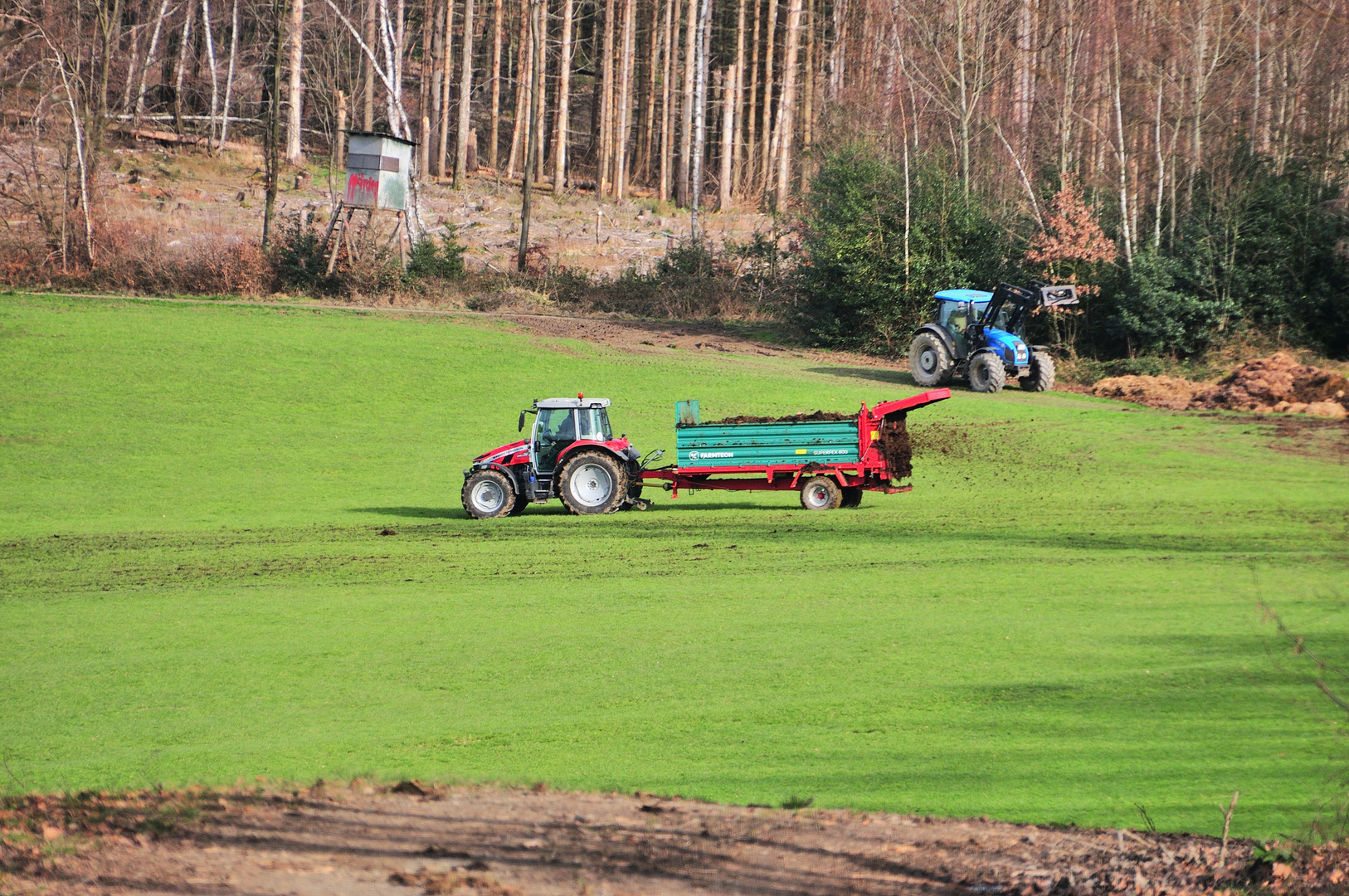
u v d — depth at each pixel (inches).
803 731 832.3
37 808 636.1
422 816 627.2
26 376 3065.9
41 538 1779.0
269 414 2876.5
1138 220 3870.6
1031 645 1025.5
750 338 4045.3
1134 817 660.7
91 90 5595.5
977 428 2593.5
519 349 3555.6
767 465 1914.4
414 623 1167.0
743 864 544.1
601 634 1104.2
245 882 496.4
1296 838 614.2
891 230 3831.2
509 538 1689.2
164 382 3090.6
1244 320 3516.2
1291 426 2507.4
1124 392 2979.8
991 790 710.5
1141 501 1857.8
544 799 676.7
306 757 799.1
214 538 1750.7
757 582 1317.7
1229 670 946.1
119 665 1045.8
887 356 3742.6
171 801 654.5
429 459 2549.2
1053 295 2989.7
